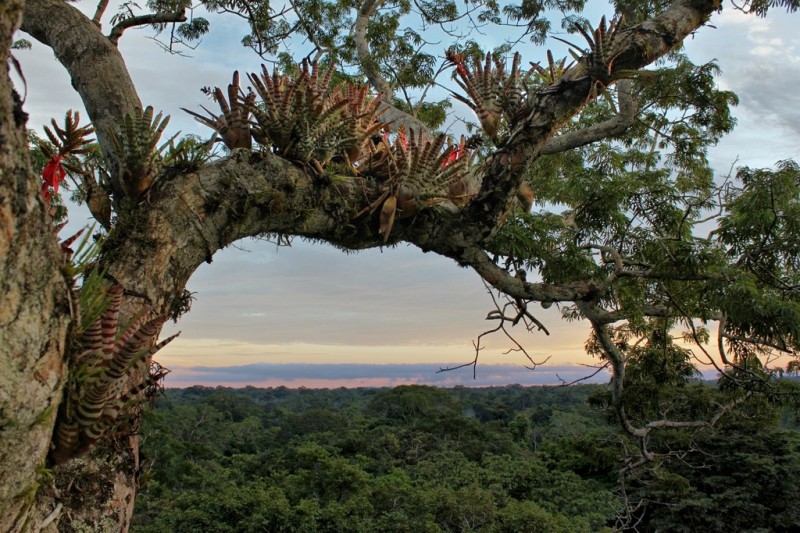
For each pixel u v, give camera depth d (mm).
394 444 40531
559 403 58500
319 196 3182
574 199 6277
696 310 5449
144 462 2414
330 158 3398
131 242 2477
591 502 24562
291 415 57031
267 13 6719
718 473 23531
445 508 23422
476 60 3973
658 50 3604
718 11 4203
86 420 1673
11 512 1536
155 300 2441
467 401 68625
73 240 1834
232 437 48375
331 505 23953
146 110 2549
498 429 49438
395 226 3473
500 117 3873
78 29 3150
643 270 5133
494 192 3551
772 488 22375
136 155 2564
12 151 1413
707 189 8688
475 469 32531
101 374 1643
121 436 2141
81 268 1716
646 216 6141
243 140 3260
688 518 21766
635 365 7340
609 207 5578
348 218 3299
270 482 30438
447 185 3365
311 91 3184
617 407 5367
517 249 4086
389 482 27062
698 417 8836
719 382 6879
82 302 1790
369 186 3443
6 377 1426
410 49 9641
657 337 7254
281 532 22766
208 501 24188
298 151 3203
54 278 1550
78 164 2824
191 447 34531
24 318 1456
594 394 10109
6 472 1483
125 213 2549
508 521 21750
